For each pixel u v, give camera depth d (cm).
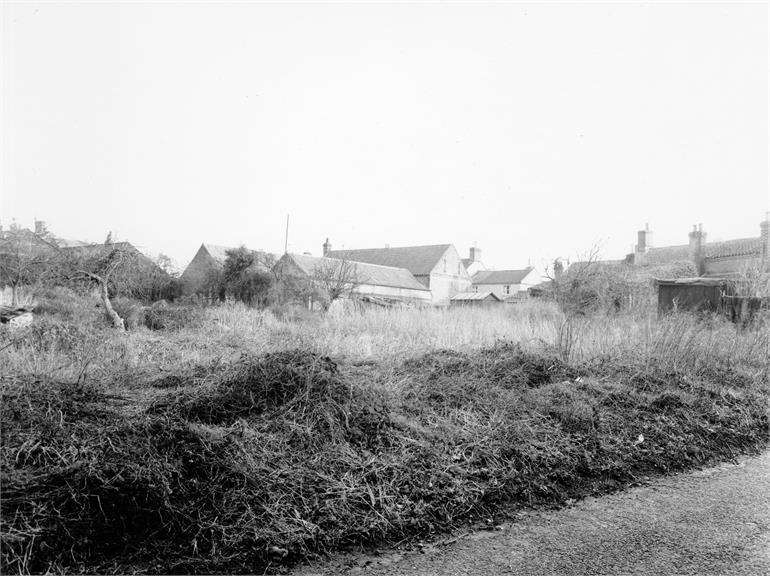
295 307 1933
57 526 316
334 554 343
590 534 379
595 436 558
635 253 3875
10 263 1570
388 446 471
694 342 887
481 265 6738
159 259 2048
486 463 474
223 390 520
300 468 413
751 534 379
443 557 344
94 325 1245
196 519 344
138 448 388
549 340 973
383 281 4600
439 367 719
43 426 418
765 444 622
